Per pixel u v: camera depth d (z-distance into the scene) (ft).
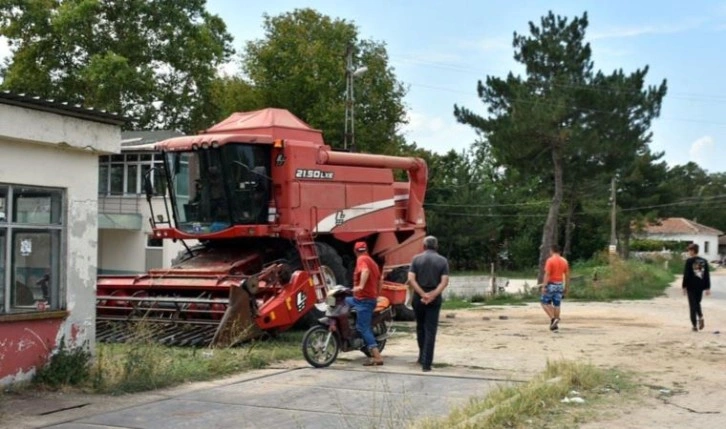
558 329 64.28
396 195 72.74
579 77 130.11
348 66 122.72
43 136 34.40
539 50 131.75
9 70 150.10
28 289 34.76
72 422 29.19
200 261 58.39
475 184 244.22
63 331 35.94
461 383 37.68
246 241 59.72
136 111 154.20
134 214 128.47
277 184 58.54
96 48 146.72
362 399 33.78
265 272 50.26
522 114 127.95
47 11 144.66
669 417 31.07
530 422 29.35
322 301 56.08
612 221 194.39
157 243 128.77
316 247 59.06
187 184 58.75
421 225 74.59
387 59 172.55
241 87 158.71
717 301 111.04
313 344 42.60
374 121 170.71
